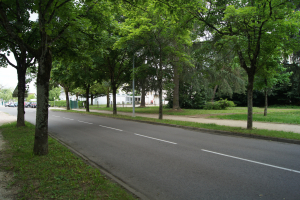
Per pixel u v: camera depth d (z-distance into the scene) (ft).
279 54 38.58
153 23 50.96
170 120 53.06
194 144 27.63
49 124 51.57
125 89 111.75
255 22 32.24
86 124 50.67
